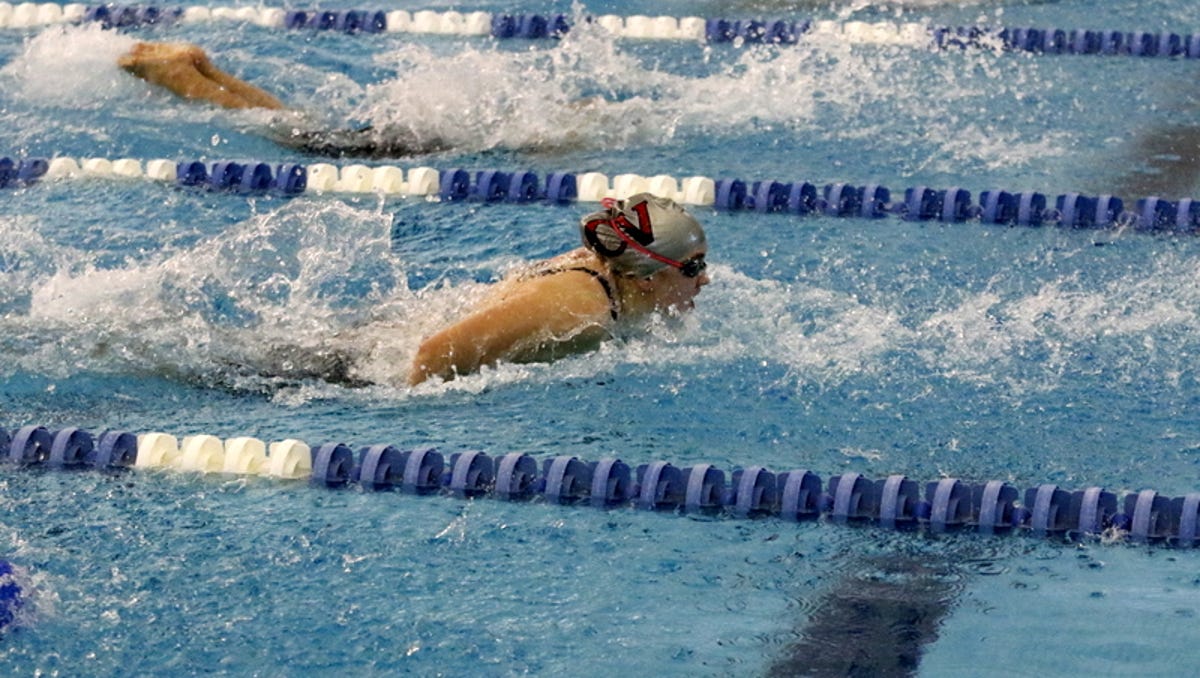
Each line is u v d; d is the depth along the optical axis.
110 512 6.70
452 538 6.50
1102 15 15.07
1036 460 7.14
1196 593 5.98
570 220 10.54
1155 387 7.89
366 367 8.16
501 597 6.00
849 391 7.89
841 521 6.64
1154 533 6.47
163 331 8.50
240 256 9.49
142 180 11.24
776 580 6.14
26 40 14.58
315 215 10.29
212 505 6.79
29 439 7.24
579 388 7.91
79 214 10.51
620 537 6.52
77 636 5.70
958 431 7.45
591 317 8.12
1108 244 9.95
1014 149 11.67
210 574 6.16
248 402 7.83
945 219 10.45
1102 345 8.39
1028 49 14.22
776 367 8.14
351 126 12.38
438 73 12.86
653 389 7.91
